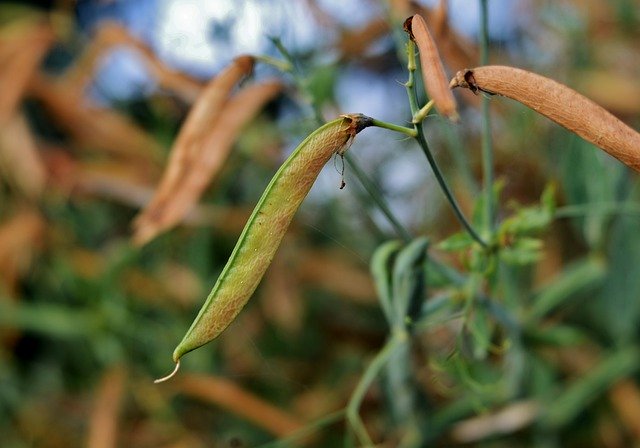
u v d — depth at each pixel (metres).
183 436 0.54
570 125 0.21
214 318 0.21
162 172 0.58
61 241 0.59
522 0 0.61
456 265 0.48
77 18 0.62
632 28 0.61
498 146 0.57
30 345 0.60
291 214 0.21
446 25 0.39
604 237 0.48
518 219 0.34
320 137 0.21
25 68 0.56
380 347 0.57
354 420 0.38
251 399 0.49
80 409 0.58
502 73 0.21
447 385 0.49
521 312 0.45
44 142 0.62
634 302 0.51
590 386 0.49
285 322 0.56
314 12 0.49
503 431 0.46
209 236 0.56
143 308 0.56
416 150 0.58
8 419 0.58
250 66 0.35
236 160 0.56
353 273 0.57
